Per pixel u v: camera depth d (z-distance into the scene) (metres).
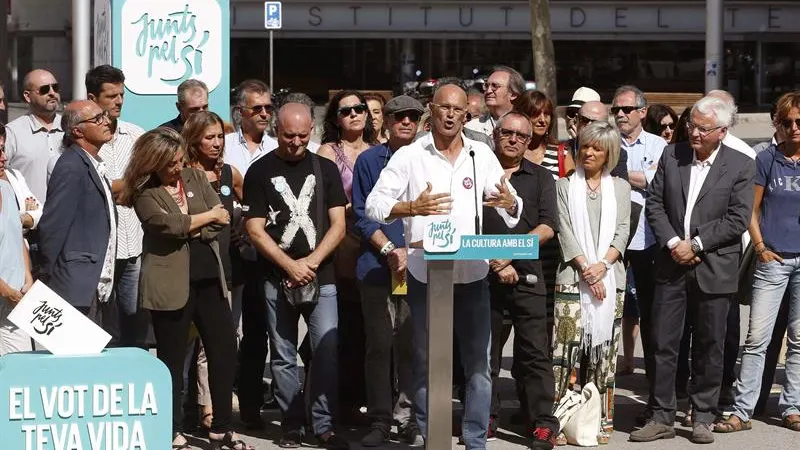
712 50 22.80
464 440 7.27
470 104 9.91
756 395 8.36
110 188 7.61
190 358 8.23
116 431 5.86
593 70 38.75
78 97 13.26
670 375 8.12
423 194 6.60
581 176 7.97
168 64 9.58
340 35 37.91
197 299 7.40
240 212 8.20
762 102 38.50
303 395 8.31
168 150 7.12
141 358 5.88
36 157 8.70
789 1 38.19
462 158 6.95
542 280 7.87
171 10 9.54
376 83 38.34
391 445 7.91
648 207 8.16
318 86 38.28
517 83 9.20
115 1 9.46
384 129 8.94
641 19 38.28
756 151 9.40
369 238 7.77
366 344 7.99
